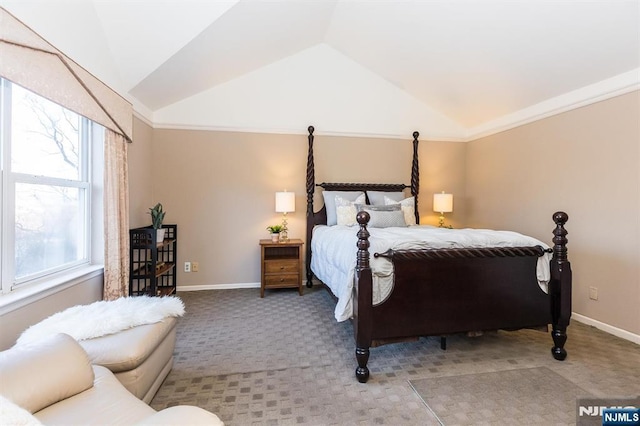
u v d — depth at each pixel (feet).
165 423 2.67
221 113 13.21
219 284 13.42
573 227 10.02
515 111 12.21
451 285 6.96
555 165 10.68
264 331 9.00
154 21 8.77
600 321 9.21
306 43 13.15
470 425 5.15
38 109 6.71
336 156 14.29
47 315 6.51
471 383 6.38
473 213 14.89
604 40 7.75
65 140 7.65
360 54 13.44
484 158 14.19
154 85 10.45
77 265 8.05
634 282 8.38
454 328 7.00
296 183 13.93
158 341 5.60
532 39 8.59
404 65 12.66
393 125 14.66
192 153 13.12
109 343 4.94
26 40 5.37
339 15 11.37
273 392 6.05
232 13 8.66
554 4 7.35
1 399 2.75
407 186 14.71
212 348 7.91
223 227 13.41
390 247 6.89
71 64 6.66
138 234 10.17
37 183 6.68
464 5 8.46
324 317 10.12
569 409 5.55
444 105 14.24
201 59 10.23
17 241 6.21
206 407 5.57
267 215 13.70
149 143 12.42
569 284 7.23
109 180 8.53
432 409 5.55
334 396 5.94
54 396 3.48
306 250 13.85
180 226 13.08
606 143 9.04
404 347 8.07
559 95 10.30
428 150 15.08
